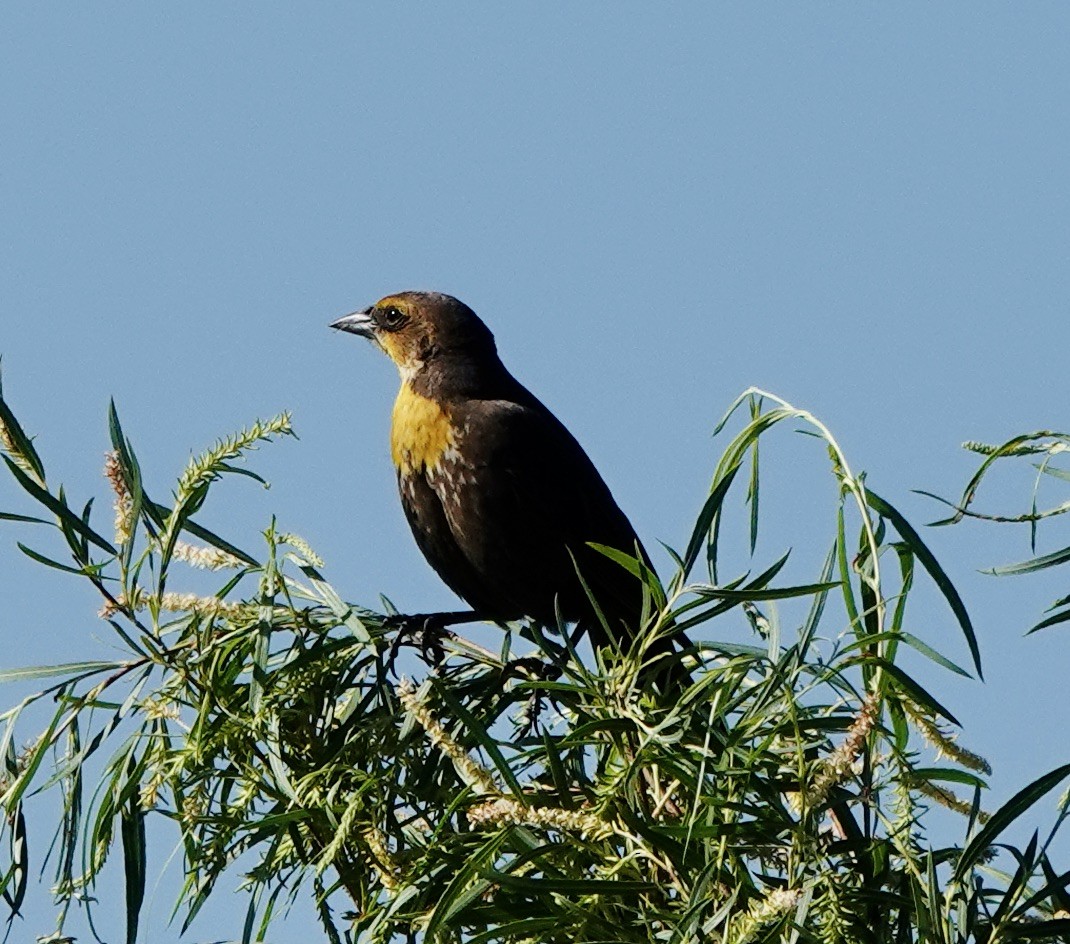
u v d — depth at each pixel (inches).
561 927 248.7
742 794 254.1
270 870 277.6
